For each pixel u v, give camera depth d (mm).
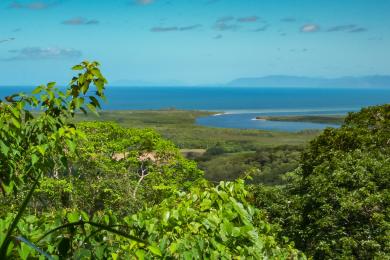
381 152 25984
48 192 22125
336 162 23547
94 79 4094
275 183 55281
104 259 3473
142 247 3842
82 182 24938
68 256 3352
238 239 4539
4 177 3734
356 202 20672
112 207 24750
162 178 27391
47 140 3857
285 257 5371
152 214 4449
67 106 4109
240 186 4895
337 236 21094
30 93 4070
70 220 3469
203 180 5133
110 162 26547
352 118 30875
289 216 22969
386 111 29984
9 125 3727
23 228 3547
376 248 19547
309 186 25109
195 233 4270
